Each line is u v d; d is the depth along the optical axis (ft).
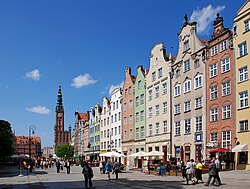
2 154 244.63
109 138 287.69
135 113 227.81
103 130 307.78
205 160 132.36
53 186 89.04
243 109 129.29
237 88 133.39
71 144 581.94
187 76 167.22
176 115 175.32
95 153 333.01
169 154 177.88
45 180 112.47
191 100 162.61
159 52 197.26
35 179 118.32
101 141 312.71
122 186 85.25
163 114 188.96
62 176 135.54
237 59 134.62
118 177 121.60
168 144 180.45
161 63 194.18
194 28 163.32
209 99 149.48
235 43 136.26
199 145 154.20
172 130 178.81
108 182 99.09
